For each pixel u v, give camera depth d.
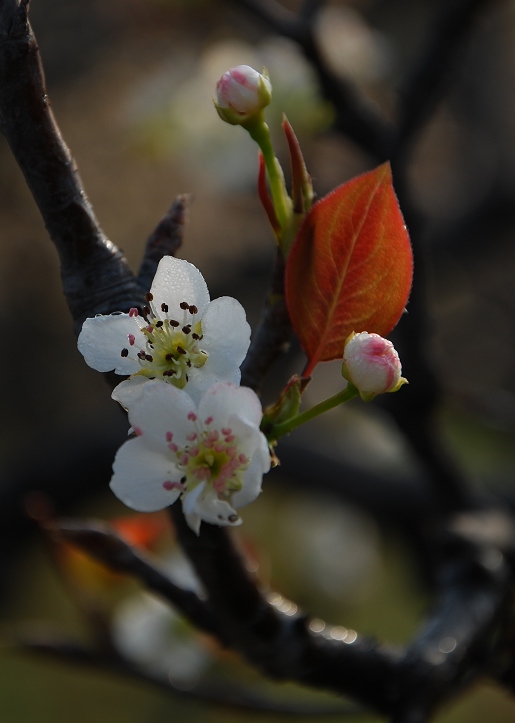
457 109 1.90
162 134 0.92
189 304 0.58
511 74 1.85
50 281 1.93
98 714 1.26
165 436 0.57
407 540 1.26
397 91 0.79
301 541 1.27
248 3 0.74
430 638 0.64
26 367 2.05
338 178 1.28
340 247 0.58
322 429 1.34
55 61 1.64
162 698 1.23
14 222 1.79
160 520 0.72
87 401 2.07
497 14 1.74
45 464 1.49
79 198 0.58
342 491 1.26
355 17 0.96
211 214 1.88
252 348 0.60
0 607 1.50
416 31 1.57
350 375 0.57
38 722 1.24
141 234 1.88
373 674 0.62
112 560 0.63
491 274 2.11
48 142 0.58
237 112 0.58
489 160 1.81
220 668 0.72
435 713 0.63
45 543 0.70
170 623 0.72
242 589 0.60
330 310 0.58
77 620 1.47
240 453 0.57
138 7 1.00
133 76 1.31
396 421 0.77
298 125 0.76
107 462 1.48
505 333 2.30
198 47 0.96
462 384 0.84
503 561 0.68
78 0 1.58
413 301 0.74
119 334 0.58
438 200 1.90
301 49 0.73
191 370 0.57
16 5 0.57
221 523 0.56
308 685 0.62
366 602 1.38
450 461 0.78
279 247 0.59
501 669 0.65
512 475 1.40
